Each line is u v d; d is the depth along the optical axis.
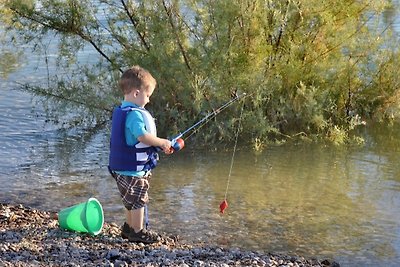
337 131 10.98
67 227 7.02
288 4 11.27
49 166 9.93
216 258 6.51
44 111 12.55
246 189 8.95
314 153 10.58
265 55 11.14
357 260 6.73
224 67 11.03
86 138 11.41
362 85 12.26
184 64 11.19
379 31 12.62
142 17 11.55
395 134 11.55
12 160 10.19
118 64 11.80
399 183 9.13
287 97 11.57
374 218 7.88
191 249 6.81
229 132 11.10
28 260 6.04
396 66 12.21
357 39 11.98
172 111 11.27
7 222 7.41
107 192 8.84
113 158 6.64
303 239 7.27
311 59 11.69
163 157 10.35
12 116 12.28
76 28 11.85
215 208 8.22
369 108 12.30
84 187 9.03
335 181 9.24
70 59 12.30
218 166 9.93
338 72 11.94
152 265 6.07
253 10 11.05
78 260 6.11
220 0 10.90
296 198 8.59
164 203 8.37
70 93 12.06
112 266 5.95
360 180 9.28
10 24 12.16
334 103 11.84
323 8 11.43
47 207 8.23
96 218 7.00
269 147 10.89
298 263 6.55
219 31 11.02
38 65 15.02
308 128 11.48
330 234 7.41
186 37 11.34
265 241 7.20
